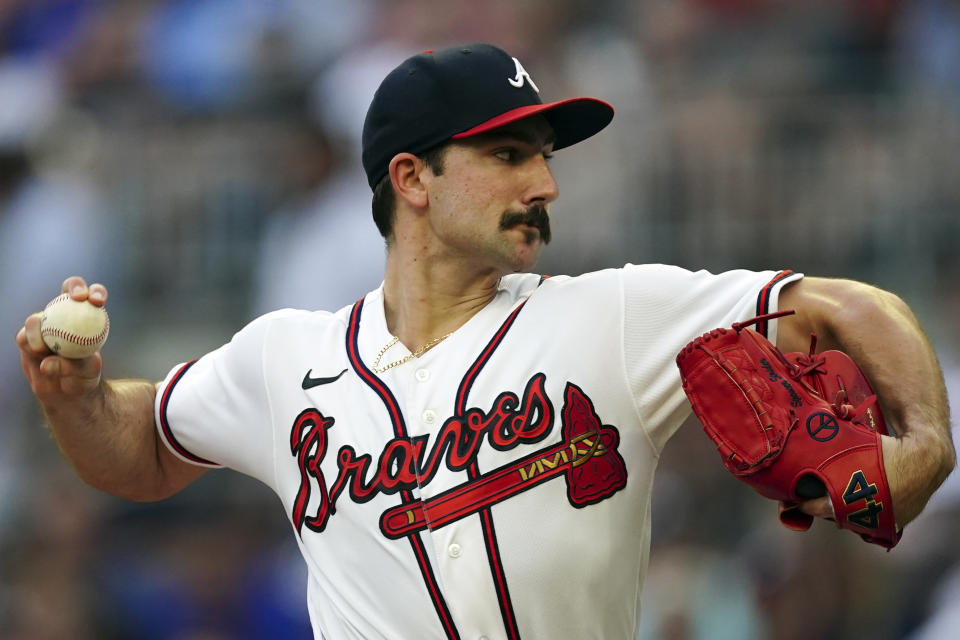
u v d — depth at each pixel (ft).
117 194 103.45
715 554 83.56
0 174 104.83
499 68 35.86
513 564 33.83
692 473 87.30
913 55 101.65
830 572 78.74
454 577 33.91
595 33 108.99
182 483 41.57
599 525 34.19
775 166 94.79
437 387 35.29
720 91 99.25
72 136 106.63
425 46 108.47
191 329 99.55
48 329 36.65
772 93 98.68
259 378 37.45
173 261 101.45
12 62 115.65
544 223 36.09
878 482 31.58
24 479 93.66
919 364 32.55
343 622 35.40
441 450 34.58
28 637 87.30
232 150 103.14
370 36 111.34
